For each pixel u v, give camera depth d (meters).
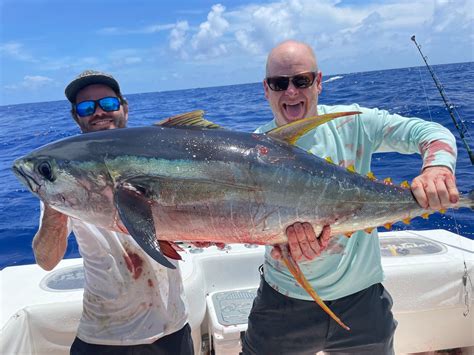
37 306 3.02
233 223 2.04
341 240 2.58
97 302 2.46
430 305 3.49
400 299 3.47
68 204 2.08
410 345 3.62
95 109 2.62
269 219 2.05
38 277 3.52
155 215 2.02
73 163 2.03
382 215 2.19
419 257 3.63
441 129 2.34
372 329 2.71
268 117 20.83
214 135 2.09
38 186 2.09
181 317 2.58
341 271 2.63
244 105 28.95
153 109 33.25
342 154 2.68
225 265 3.90
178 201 2.00
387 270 3.45
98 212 2.06
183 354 2.55
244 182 2.03
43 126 24.33
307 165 2.11
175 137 2.07
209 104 33.72
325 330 2.71
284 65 2.68
